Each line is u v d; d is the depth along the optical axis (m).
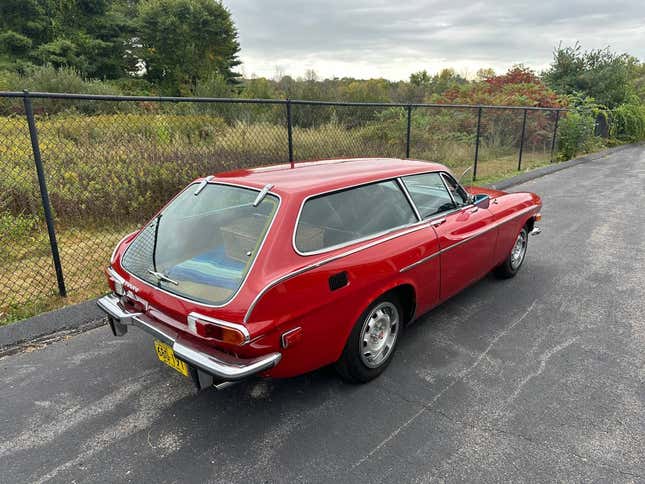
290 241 2.63
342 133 10.83
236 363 2.41
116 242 5.99
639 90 30.66
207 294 2.52
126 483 2.43
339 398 3.12
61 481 2.45
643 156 18.28
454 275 3.95
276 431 2.81
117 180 6.55
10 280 5.01
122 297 3.13
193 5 46.31
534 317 4.28
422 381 3.29
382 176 3.41
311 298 2.63
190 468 2.53
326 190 2.95
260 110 10.65
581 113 18.39
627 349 3.69
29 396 3.19
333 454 2.61
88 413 3.01
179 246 2.91
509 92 18.86
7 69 34.66
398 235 3.31
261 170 3.40
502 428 2.79
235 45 51.06
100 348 3.82
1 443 2.74
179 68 46.16
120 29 45.62
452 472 2.46
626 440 2.67
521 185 11.57
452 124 15.18
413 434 2.75
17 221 5.74
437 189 3.94
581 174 13.45
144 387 3.29
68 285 4.92
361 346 3.11
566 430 2.76
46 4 40.22
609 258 5.92
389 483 2.39
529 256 6.03
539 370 3.40
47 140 6.53
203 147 7.74
